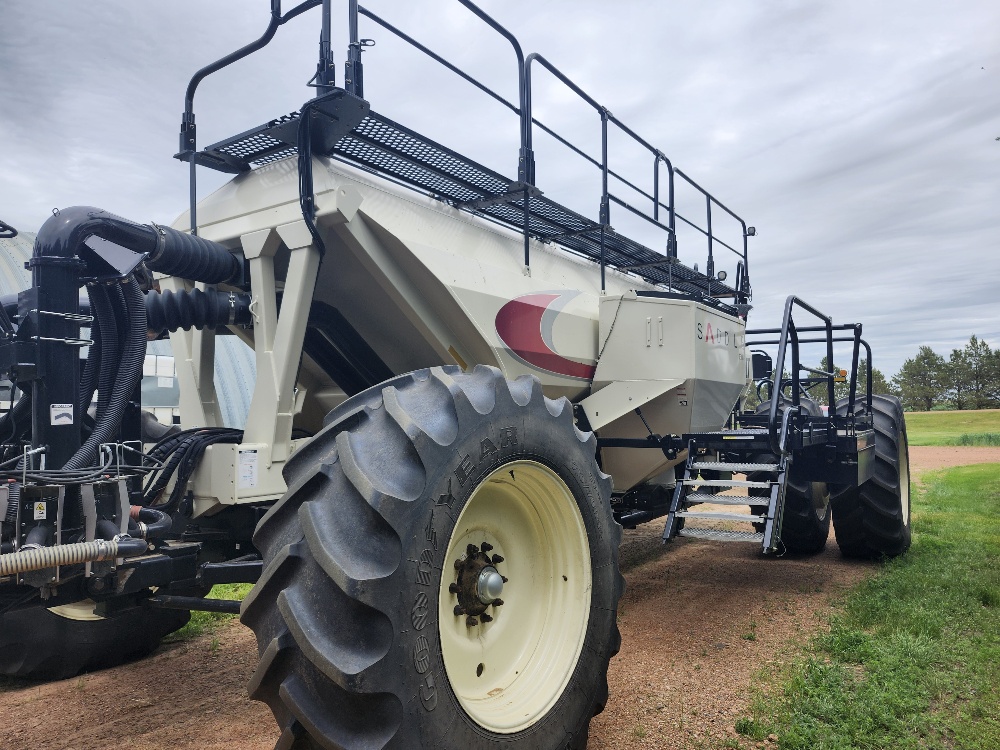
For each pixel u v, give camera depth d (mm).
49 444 2680
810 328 5871
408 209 3799
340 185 3273
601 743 2869
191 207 3699
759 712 3115
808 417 5199
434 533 2086
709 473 6391
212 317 3477
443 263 3746
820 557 6672
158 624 3867
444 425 2232
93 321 3029
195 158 3629
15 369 2656
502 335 4062
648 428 5016
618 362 4875
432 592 2062
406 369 4156
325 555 1918
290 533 2086
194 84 3711
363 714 1933
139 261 2838
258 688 2039
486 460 2318
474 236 4266
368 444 2150
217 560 3438
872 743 2830
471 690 2477
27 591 2965
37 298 2682
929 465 17688
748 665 3723
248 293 3621
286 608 1931
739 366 5656
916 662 3607
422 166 3707
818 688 3320
